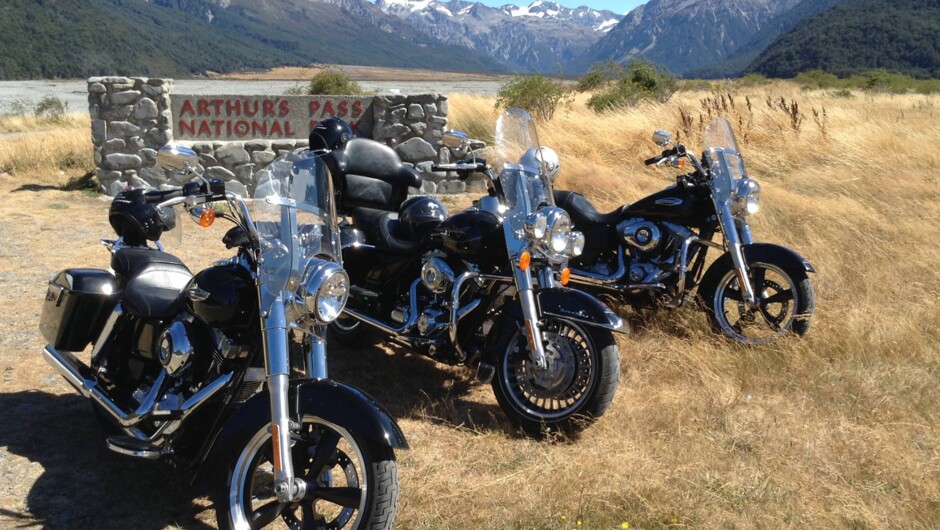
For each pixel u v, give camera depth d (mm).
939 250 8328
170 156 3508
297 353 5820
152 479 4113
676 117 14805
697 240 6250
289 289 3357
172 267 4277
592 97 19469
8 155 11734
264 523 3367
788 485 4176
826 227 8828
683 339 6168
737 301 6340
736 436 4723
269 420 3346
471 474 4297
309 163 3605
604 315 4516
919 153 13430
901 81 42438
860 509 3953
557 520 3844
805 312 5969
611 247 6457
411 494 4020
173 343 3742
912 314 6555
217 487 3385
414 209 5168
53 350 4340
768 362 5719
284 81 81125
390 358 5922
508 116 5086
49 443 4383
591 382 4594
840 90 33656
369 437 3211
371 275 5293
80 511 3797
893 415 5027
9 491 3914
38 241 8141
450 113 15508
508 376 4809
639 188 10594
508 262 4844
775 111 15258
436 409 5078
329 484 3619
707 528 3820
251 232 3588
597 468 4293
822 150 13391
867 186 11266
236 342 3689
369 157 5652
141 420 3838
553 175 5488
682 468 4297
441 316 4910
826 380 5480
